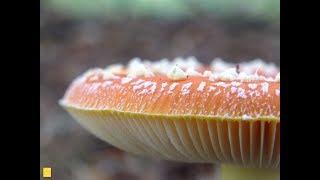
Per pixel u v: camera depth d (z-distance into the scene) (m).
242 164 0.13
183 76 0.12
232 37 0.39
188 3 0.41
